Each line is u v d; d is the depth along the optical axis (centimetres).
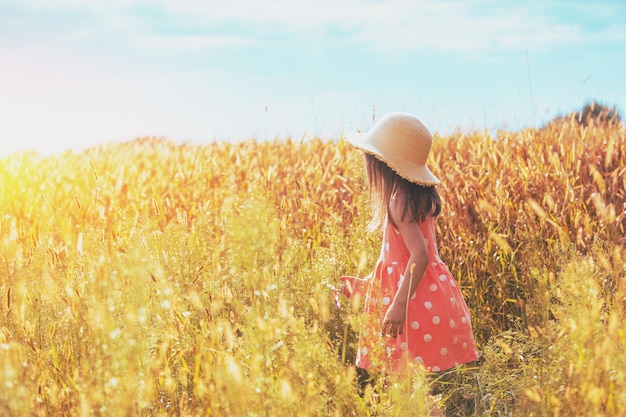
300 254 408
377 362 253
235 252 269
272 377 241
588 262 270
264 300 265
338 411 227
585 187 520
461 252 446
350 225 470
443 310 311
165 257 361
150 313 283
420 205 309
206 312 292
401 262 314
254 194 287
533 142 654
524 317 382
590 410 220
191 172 700
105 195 591
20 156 829
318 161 686
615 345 241
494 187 506
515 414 257
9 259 364
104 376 228
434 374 346
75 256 358
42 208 562
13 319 292
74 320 288
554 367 236
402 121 323
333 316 353
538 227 442
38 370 254
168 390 255
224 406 221
